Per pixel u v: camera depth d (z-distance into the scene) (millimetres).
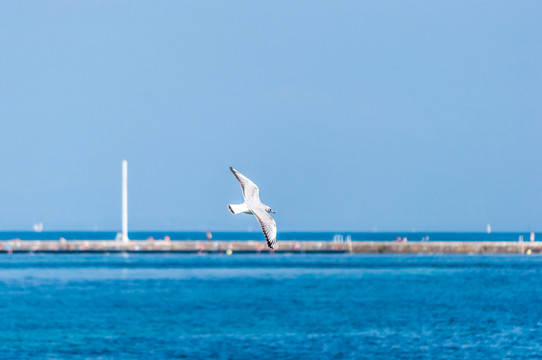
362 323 67875
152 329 64375
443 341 59344
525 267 132500
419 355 54156
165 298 86188
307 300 84812
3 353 54719
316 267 130375
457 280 108750
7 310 76188
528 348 56781
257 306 79312
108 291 93188
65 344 57938
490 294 92500
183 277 111188
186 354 54188
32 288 96438
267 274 116188
